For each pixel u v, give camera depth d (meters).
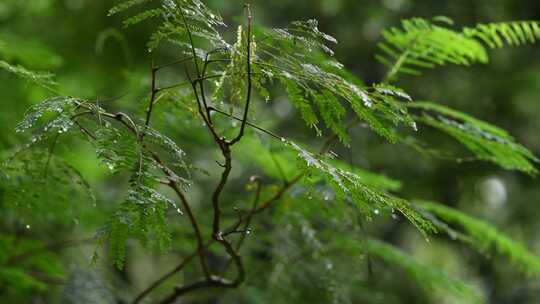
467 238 3.78
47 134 2.05
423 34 3.44
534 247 10.56
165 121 3.41
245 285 4.36
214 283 3.34
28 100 4.13
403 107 2.23
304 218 3.78
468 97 9.44
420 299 8.98
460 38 3.34
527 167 3.25
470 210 10.23
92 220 4.29
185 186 2.07
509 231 10.41
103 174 5.42
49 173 2.76
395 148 9.16
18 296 4.53
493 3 9.12
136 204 1.93
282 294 4.30
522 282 10.38
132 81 4.49
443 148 8.93
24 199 2.78
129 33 6.84
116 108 5.17
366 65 9.27
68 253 4.87
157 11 2.16
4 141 3.67
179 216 4.36
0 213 4.12
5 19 7.42
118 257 1.95
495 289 10.40
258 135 3.53
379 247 4.22
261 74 2.24
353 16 9.20
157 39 2.21
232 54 2.17
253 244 4.39
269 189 3.73
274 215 3.78
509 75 9.33
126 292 4.67
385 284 8.71
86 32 7.03
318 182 3.47
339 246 4.21
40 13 7.34
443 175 9.41
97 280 4.19
